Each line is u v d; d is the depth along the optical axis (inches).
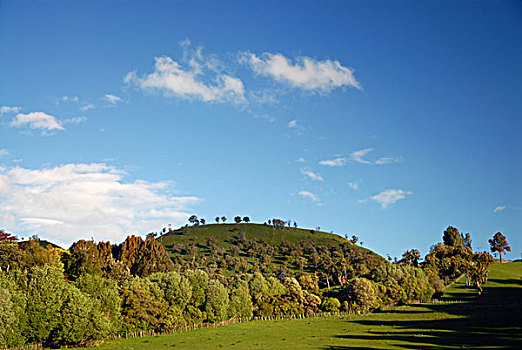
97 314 3321.9
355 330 3673.7
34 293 3191.4
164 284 4517.7
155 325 4010.8
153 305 4126.5
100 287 3836.1
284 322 4808.1
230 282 6560.0
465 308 4667.8
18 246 4680.1
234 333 3890.3
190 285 4690.0
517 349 2313.0
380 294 5595.5
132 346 3206.2
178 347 3014.3
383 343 2810.0
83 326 3213.6
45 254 4576.8
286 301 5452.8
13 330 3036.4
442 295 5880.9
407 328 3599.9
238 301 5137.8
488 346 2455.7
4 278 3265.3
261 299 5492.1
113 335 3727.9
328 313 5329.7
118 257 6245.1
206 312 4670.3
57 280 3324.3
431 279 6063.0
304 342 3019.2
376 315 4803.2
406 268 6161.4
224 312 4800.7
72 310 3218.5
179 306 4453.7
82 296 3331.7
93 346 3280.0
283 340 3196.4
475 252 6752.0
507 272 6628.9
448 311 4579.2
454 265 6333.7
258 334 3710.6
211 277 7155.5
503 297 5344.5
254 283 5669.3
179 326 4252.0
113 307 3777.1
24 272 3358.8
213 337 3636.8
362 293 5349.4
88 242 5128.0
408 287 5733.3
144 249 6501.0
